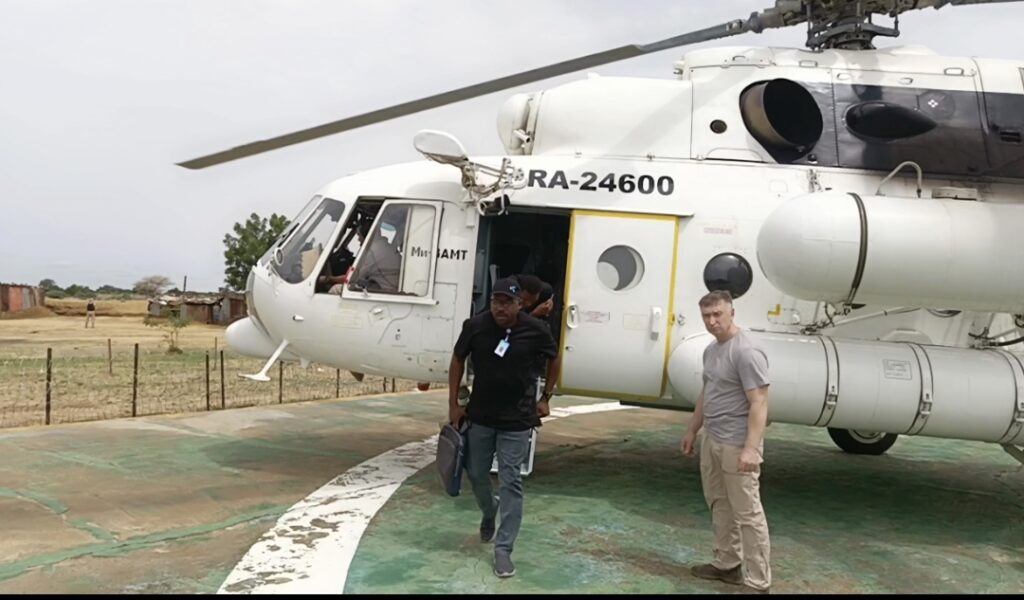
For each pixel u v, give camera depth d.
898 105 5.81
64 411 9.25
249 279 6.61
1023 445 5.06
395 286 5.95
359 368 6.16
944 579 4.15
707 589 3.85
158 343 24.30
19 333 30.41
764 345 5.12
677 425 9.23
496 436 4.04
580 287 5.64
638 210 5.66
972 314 5.46
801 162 5.78
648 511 5.28
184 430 7.85
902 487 6.36
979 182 5.64
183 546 4.32
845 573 4.20
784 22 5.80
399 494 5.53
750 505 3.76
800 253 4.63
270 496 5.41
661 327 5.55
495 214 5.79
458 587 3.77
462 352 4.08
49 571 3.90
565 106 6.10
